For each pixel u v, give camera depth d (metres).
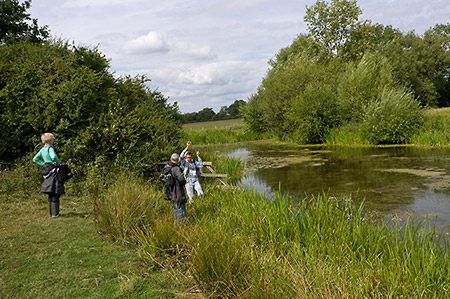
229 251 4.60
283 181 12.48
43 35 25.80
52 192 7.21
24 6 25.16
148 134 11.89
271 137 35.88
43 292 4.26
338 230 5.59
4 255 5.35
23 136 11.31
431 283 4.06
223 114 85.06
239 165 15.66
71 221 7.11
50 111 10.84
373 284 4.02
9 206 8.12
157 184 10.46
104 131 10.69
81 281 4.56
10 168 11.02
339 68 34.97
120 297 4.17
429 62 53.28
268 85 31.80
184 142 33.12
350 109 25.97
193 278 4.49
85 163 10.57
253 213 6.59
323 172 13.82
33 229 6.58
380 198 9.41
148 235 5.70
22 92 11.11
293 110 27.02
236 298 4.04
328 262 4.71
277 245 5.50
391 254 4.70
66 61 12.69
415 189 10.19
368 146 21.91
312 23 42.75
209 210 7.84
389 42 55.75
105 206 6.64
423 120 22.53
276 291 3.86
